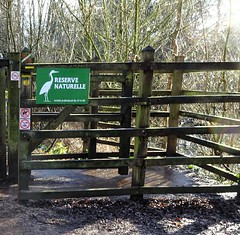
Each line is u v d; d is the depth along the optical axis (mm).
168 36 8734
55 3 9711
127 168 4953
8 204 3523
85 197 3738
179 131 3797
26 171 3572
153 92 5523
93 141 5301
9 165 4363
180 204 3887
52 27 11227
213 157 3920
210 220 3484
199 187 3957
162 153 5621
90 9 8383
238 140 7555
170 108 5496
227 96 3812
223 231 3244
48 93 3471
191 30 8953
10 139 4312
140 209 3686
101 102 3576
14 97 4242
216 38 8586
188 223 3396
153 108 8820
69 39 9914
